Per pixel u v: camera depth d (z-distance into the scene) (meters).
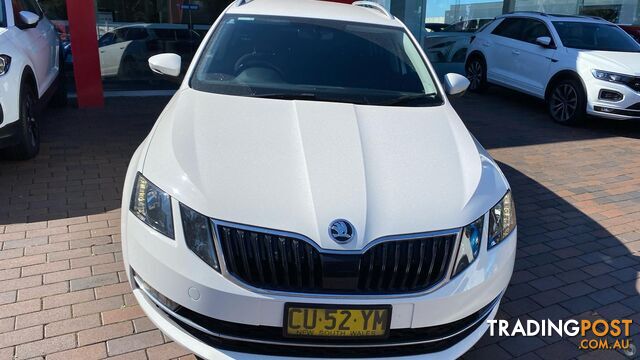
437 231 2.30
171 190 2.34
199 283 2.18
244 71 3.43
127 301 3.05
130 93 8.83
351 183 2.39
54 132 6.32
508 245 2.57
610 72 7.55
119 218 4.08
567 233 4.45
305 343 2.21
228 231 2.19
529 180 5.71
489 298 2.46
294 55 3.59
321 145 2.64
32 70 5.23
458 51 12.02
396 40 3.92
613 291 3.58
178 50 9.37
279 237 2.18
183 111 2.96
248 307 2.15
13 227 3.85
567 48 8.27
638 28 11.97
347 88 3.43
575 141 7.38
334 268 2.14
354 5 4.84
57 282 3.19
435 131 3.02
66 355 2.61
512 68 9.38
